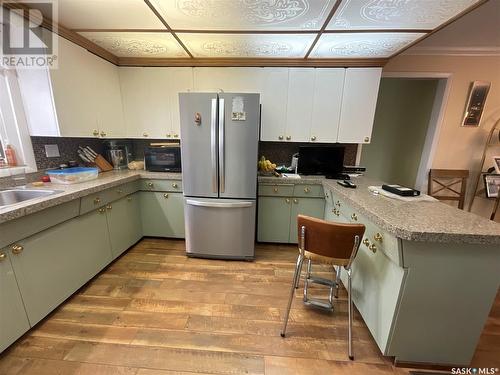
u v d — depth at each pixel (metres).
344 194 1.82
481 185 3.20
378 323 1.40
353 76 2.54
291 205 2.70
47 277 1.57
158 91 2.70
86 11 1.58
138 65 2.63
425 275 1.18
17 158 1.93
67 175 1.97
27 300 1.44
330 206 2.39
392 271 1.27
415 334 1.28
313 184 2.60
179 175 2.64
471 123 3.03
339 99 2.61
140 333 1.54
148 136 2.83
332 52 2.30
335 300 1.90
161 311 1.74
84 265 1.91
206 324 1.63
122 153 2.93
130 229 2.57
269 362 1.37
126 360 1.36
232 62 2.56
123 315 1.69
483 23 2.19
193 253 2.51
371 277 1.48
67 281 1.74
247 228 2.39
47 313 1.58
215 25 1.77
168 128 2.79
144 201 2.76
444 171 3.17
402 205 1.52
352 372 1.33
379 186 2.05
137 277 2.15
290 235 2.79
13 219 1.30
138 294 1.92
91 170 2.22
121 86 2.70
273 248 2.78
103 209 2.11
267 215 2.75
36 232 1.47
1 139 1.84
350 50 2.25
